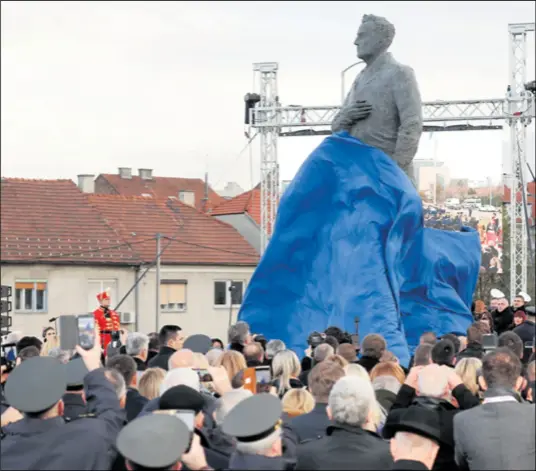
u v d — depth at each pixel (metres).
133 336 13.77
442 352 11.07
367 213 23.91
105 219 57.94
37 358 8.42
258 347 13.55
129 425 7.04
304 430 9.37
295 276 24.50
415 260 24.50
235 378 10.18
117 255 56.12
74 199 58.22
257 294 24.70
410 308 24.64
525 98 43.03
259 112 45.06
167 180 96.69
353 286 23.70
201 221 61.34
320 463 7.91
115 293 55.84
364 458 7.90
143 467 6.91
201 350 14.34
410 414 7.70
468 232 25.67
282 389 11.84
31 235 55.00
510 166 44.00
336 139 24.38
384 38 24.61
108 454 8.34
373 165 24.02
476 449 8.45
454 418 8.62
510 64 43.31
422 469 7.56
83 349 9.14
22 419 8.48
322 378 9.48
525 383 10.30
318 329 24.03
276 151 45.38
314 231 24.41
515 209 44.31
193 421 7.34
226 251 59.91
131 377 11.01
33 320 53.62
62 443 8.22
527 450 8.39
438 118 43.66
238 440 7.55
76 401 9.05
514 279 44.62
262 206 45.50
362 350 13.42
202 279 58.75
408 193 23.77
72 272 54.66
